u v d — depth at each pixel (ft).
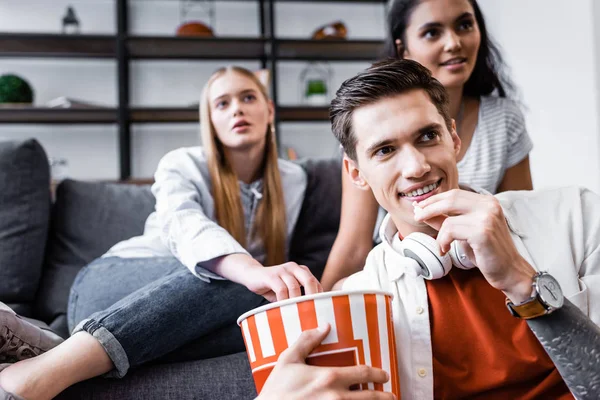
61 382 3.21
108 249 5.90
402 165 3.05
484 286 3.14
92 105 11.99
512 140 5.17
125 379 3.49
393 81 3.13
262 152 5.87
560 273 3.12
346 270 4.56
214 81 5.79
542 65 10.73
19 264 5.47
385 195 3.17
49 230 6.04
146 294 3.73
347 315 2.52
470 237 2.58
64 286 5.64
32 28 12.72
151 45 12.42
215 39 12.30
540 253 3.21
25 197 5.61
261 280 3.53
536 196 3.46
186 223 4.42
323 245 5.89
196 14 13.39
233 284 3.99
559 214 3.35
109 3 13.05
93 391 3.40
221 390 3.53
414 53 5.10
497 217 2.58
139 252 5.37
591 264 3.17
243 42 12.55
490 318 3.07
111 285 4.75
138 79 13.08
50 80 12.73
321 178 6.09
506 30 11.82
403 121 3.05
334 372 2.39
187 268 4.33
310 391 2.35
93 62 12.92
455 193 2.68
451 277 3.20
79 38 11.85
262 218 5.66
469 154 5.08
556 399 2.94
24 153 5.66
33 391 3.12
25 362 3.29
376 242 5.21
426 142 3.10
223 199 5.45
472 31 4.98
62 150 12.66
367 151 3.16
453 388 3.03
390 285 3.33
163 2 13.29
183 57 13.12
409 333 3.14
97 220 6.00
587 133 9.65
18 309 5.44
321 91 13.03
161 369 3.59
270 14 12.83
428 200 2.72
